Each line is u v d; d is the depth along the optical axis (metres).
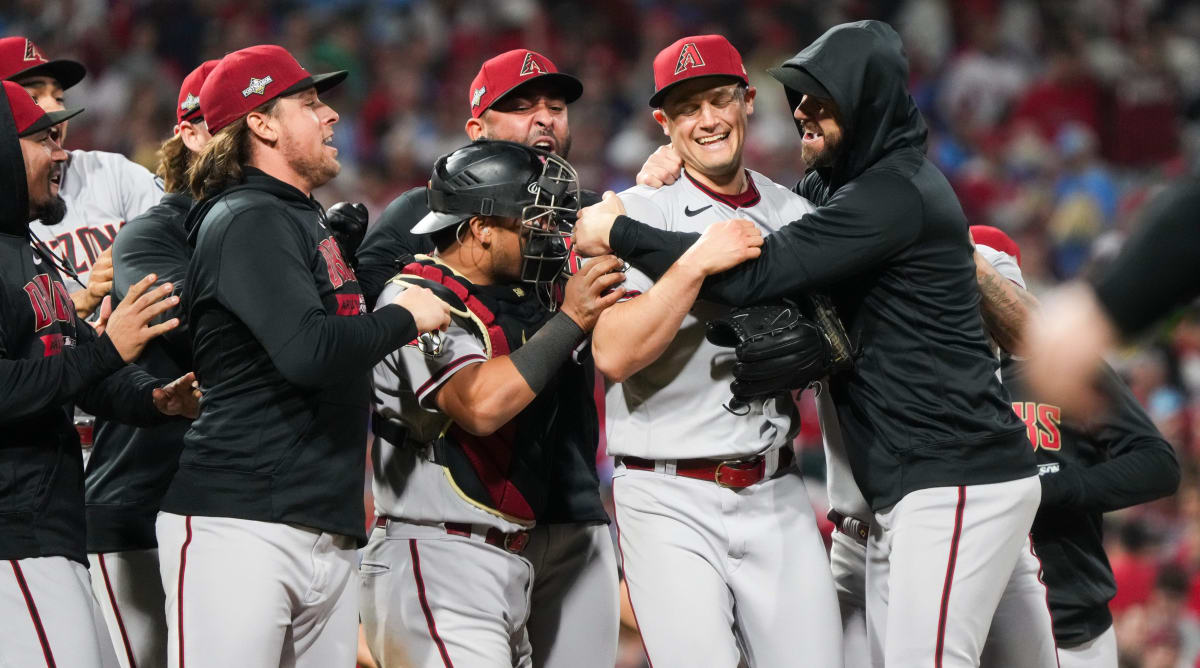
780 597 13.52
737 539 13.49
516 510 13.59
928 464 13.11
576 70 55.62
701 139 13.66
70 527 13.06
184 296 13.04
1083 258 48.47
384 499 13.76
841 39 13.44
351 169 49.84
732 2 58.28
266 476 12.52
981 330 13.66
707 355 13.39
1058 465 16.22
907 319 13.23
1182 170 54.12
